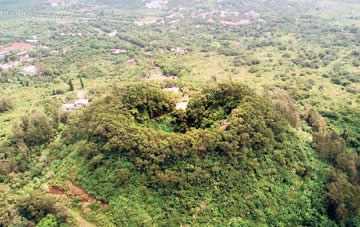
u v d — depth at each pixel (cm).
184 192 8525
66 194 9175
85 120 10669
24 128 12175
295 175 9706
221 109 9800
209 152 8931
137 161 8794
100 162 9256
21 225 8475
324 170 10281
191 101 9912
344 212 9588
